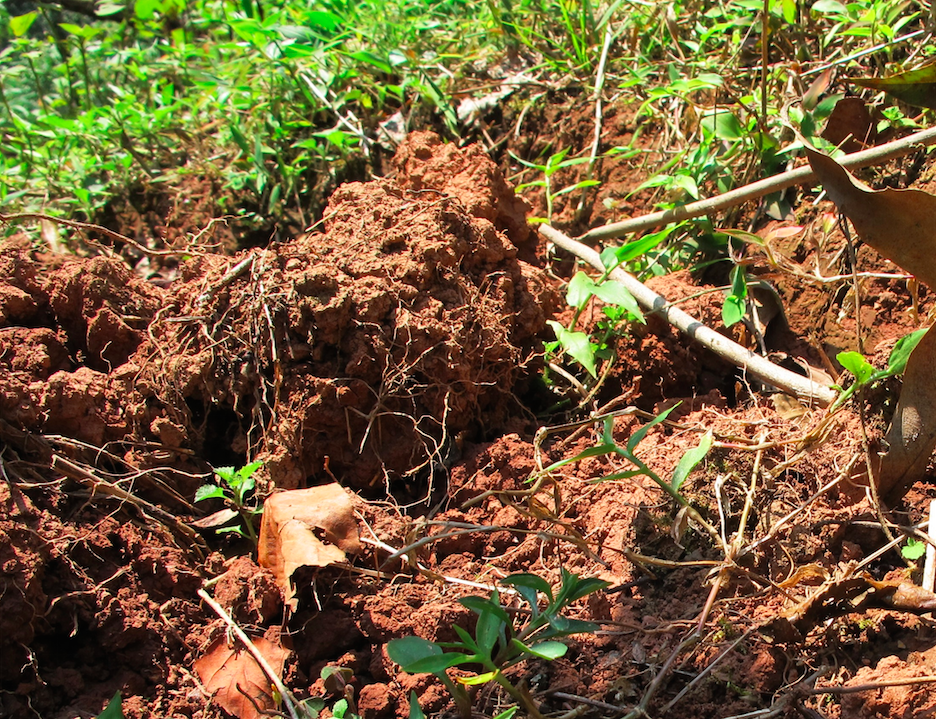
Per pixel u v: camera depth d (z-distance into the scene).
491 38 1.18
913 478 0.73
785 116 0.92
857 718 0.65
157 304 0.86
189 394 0.81
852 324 0.89
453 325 0.82
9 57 1.61
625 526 0.76
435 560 0.77
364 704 0.69
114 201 1.17
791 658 0.68
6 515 0.71
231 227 1.13
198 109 1.24
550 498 0.79
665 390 0.89
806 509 0.74
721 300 0.91
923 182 0.90
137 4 1.40
